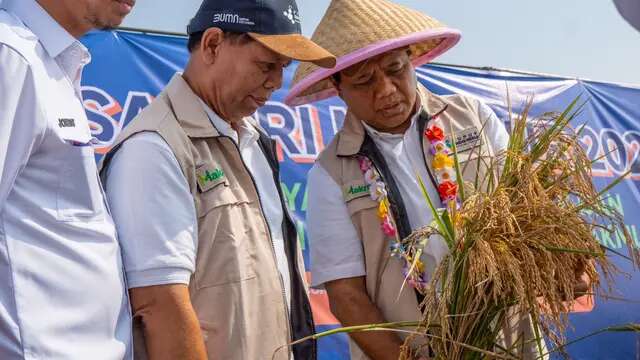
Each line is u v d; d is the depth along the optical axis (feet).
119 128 12.73
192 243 6.42
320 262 8.46
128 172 6.36
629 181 17.94
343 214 8.40
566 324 6.69
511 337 7.69
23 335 5.41
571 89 17.74
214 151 6.95
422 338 7.72
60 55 5.95
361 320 8.09
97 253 5.87
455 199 8.02
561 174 7.04
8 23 5.67
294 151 14.17
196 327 6.22
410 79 8.34
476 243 6.52
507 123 16.57
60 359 5.55
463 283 6.73
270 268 6.96
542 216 6.55
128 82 12.98
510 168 7.00
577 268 7.05
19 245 5.49
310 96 9.46
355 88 8.30
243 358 6.58
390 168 8.42
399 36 8.14
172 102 6.87
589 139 17.63
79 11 5.89
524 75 17.24
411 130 8.49
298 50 6.80
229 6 6.88
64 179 5.75
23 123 5.50
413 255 7.77
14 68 5.48
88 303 5.75
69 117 5.82
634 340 16.14
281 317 6.98
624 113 18.29
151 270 6.18
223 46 6.89
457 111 8.64
